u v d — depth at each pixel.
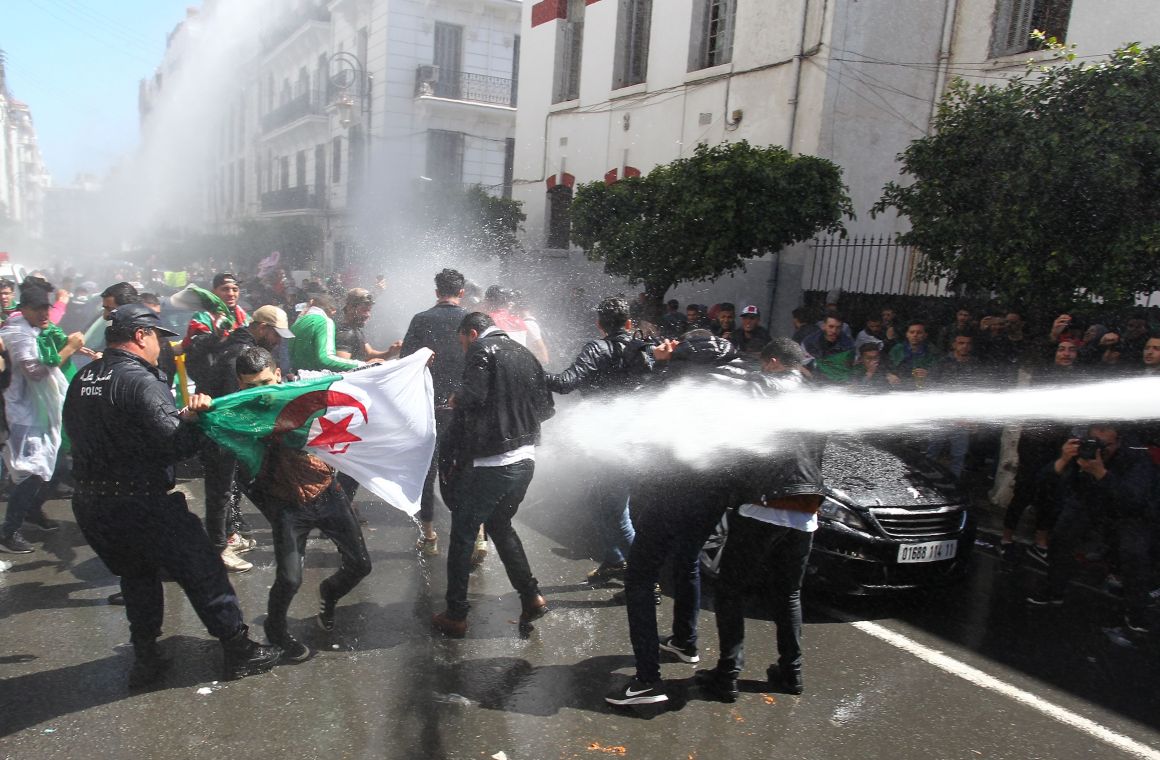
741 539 3.52
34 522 5.36
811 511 3.55
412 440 3.83
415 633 4.12
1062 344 6.04
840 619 4.62
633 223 9.98
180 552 3.33
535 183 16.95
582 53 15.46
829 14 10.45
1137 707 3.76
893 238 11.09
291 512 3.64
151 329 3.38
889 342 8.14
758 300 11.67
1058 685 3.94
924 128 11.17
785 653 3.67
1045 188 5.59
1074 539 4.83
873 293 9.89
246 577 4.73
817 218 8.91
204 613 3.43
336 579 3.92
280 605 3.67
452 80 22.83
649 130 13.79
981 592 5.16
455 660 3.86
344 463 3.70
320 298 5.94
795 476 3.47
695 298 12.61
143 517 3.24
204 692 3.46
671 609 4.58
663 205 9.50
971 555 4.89
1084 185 5.55
